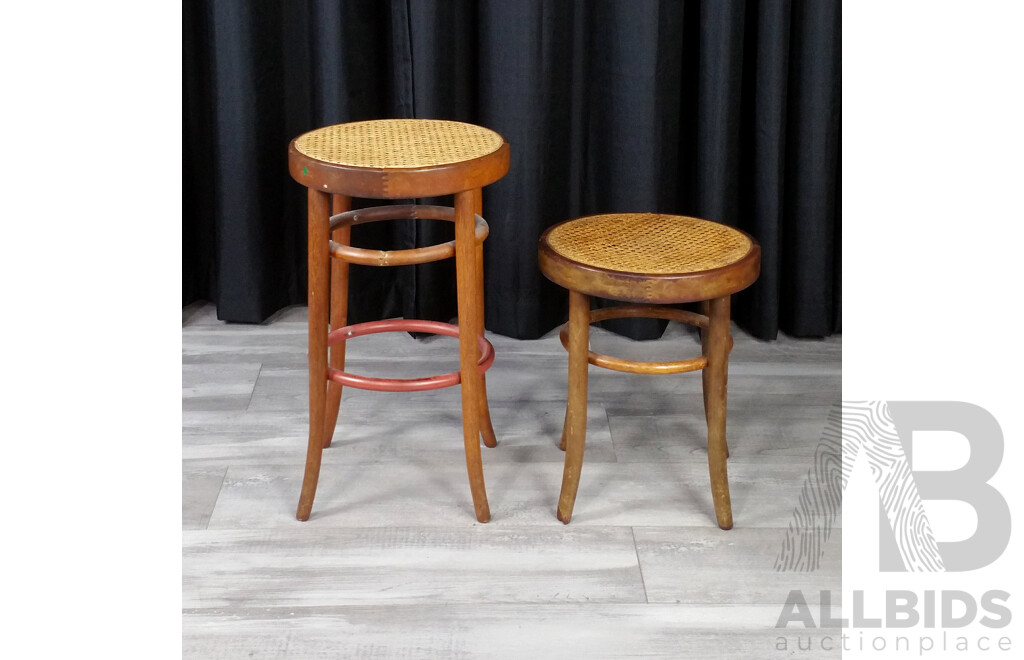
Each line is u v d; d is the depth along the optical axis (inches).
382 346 101.7
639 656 62.7
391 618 65.6
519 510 76.5
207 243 108.0
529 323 102.2
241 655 62.5
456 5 95.0
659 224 77.1
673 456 83.5
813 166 97.4
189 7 100.0
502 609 66.4
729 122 95.6
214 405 90.1
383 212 77.5
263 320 105.7
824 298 101.5
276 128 101.4
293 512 75.9
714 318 70.1
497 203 98.5
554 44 94.1
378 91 100.5
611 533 73.8
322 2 94.0
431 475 80.8
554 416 89.6
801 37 94.6
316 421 72.9
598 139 99.8
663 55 93.7
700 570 70.0
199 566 69.9
